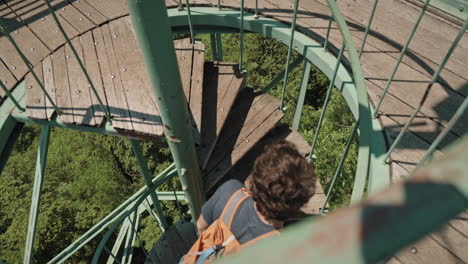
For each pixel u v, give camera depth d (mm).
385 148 2361
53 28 3512
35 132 17578
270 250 367
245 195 1444
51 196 14742
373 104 2629
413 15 3352
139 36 1719
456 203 385
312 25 3379
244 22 3564
